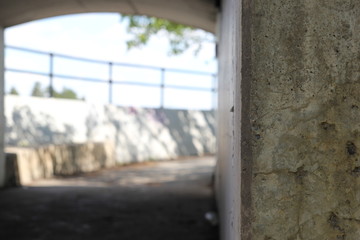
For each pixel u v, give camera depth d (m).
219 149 3.85
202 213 4.61
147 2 5.23
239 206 1.38
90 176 8.48
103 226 4.04
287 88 1.34
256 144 1.34
